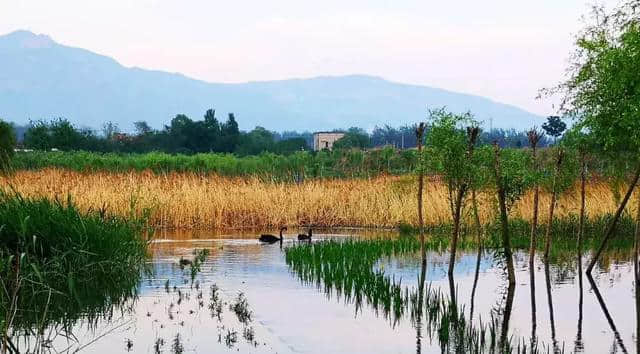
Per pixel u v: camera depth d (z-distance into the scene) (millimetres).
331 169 51469
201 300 16922
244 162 58469
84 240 18984
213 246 27734
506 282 19438
